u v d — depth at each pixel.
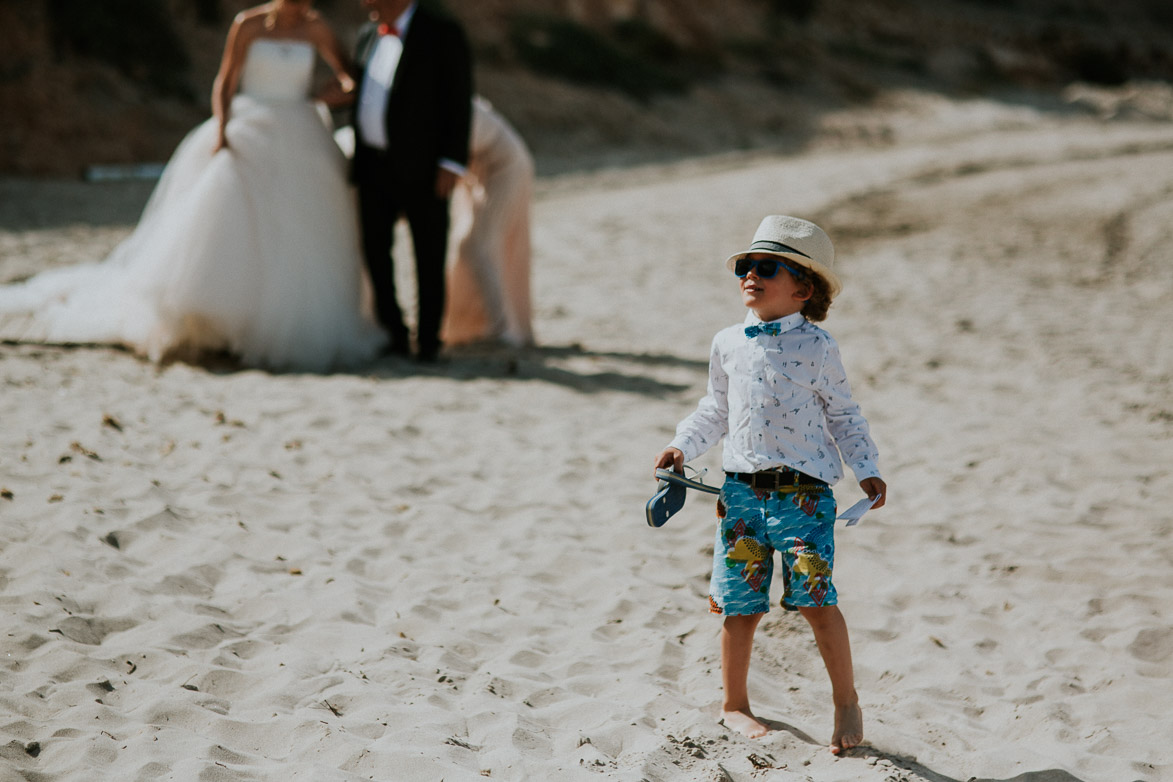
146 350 7.51
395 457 5.82
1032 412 7.19
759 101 33.59
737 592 3.21
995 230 15.21
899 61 41.00
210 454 5.62
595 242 14.25
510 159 8.62
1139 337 9.37
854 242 14.45
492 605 4.21
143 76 22.06
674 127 29.61
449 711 3.34
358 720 3.24
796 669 3.90
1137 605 4.36
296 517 4.93
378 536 4.82
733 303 10.96
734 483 3.23
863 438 3.19
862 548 4.87
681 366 8.29
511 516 5.16
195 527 4.70
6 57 19.94
